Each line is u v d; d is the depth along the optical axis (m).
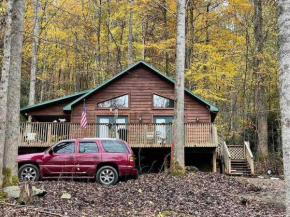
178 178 13.18
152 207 8.53
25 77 30.77
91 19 27.97
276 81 22.86
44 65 30.12
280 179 16.09
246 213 8.40
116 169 11.94
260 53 22.22
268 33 24.97
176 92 14.97
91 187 10.73
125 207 8.44
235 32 26.78
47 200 8.44
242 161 19.20
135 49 31.47
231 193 11.19
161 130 17.78
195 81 24.66
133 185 11.34
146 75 20.78
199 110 20.17
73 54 31.81
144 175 13.95
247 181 14.20
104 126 17.97
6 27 8.90
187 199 9.66
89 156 11.99
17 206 7.50
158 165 18.28
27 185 7.94
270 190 12.14
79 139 12.41
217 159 20.03
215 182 12.97
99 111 20.39
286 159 3.80
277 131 24.50
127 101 20.59
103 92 20.59
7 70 8.67
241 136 28.77
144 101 20.52
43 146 17.25
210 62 22.69
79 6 27.69
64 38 26.11
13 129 9.46
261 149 22.44
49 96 34.34
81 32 26.31
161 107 20.45
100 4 26.59
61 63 33.81
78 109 20.41
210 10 25.52
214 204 9.31
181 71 15.06
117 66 31.39
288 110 3.83
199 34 27.39
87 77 36.56
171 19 26.62
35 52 21.31
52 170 11.88
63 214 7.25
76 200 8.77
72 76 38.66
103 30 30.14
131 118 20.34
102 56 30.45
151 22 28.72
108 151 12.17
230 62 23.59
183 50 15.22
